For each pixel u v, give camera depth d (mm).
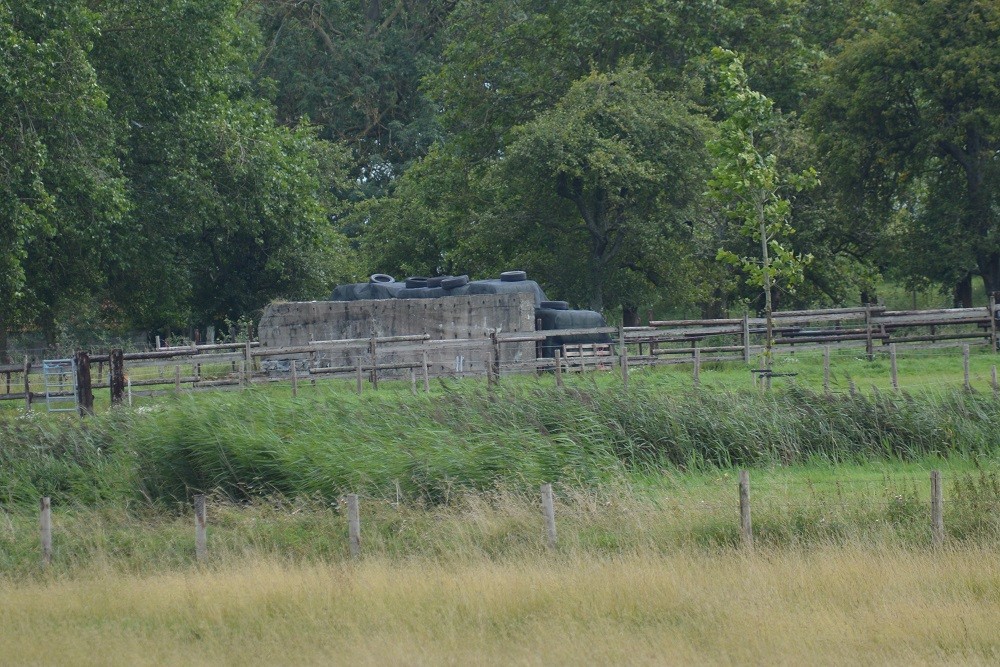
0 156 119312
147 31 147500
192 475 75562
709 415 80500
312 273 193375
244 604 49875
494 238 186750
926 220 176875
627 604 47125
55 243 142625
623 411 80625
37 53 119938
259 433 76812
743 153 98750
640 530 57719
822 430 79625
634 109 177375
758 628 43062
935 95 164625
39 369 115938
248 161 162000
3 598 53344
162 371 144375
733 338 150500
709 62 192000
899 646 40906
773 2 193625
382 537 61906
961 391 84188
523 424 79375
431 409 83250
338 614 47750
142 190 157750
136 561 61438
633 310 197875
